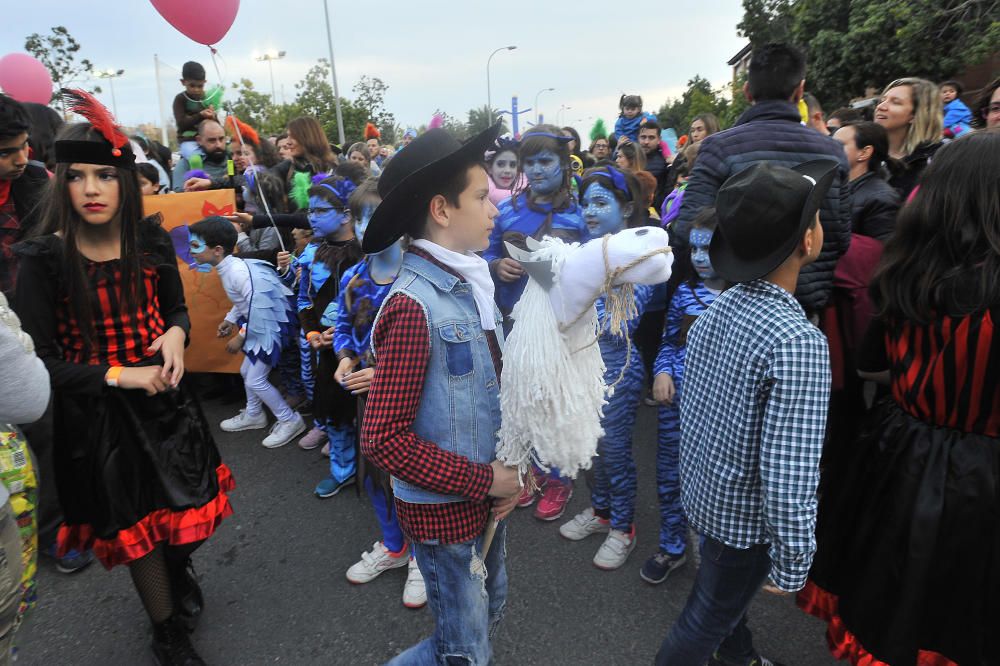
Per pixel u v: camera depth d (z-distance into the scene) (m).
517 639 2.20
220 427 4.13
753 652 1.92
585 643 2.18
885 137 2.70
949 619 1.45
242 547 2.83
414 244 1.38
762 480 1.34
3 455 1.36
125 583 2.61
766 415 1.34
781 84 2.24
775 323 1.35
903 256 1.51
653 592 2.42
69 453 1.81
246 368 3.72
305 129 5.36
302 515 3.08
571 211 2.87
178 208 4.12
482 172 1.36
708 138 2.36
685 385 1.62
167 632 2.03
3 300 1.33
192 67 5.77
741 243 1.40
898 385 1.56
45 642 2.28
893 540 1.50
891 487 1.53
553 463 1.30
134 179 1.81
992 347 1.35
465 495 1.32
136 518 1.84
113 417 1.83
